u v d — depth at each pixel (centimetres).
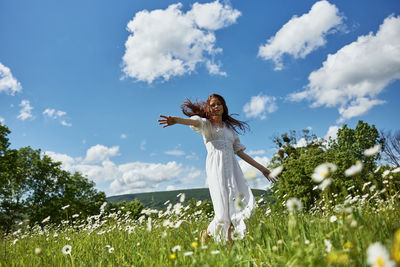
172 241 235
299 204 167
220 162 331
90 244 332
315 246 169
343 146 3356
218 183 319
